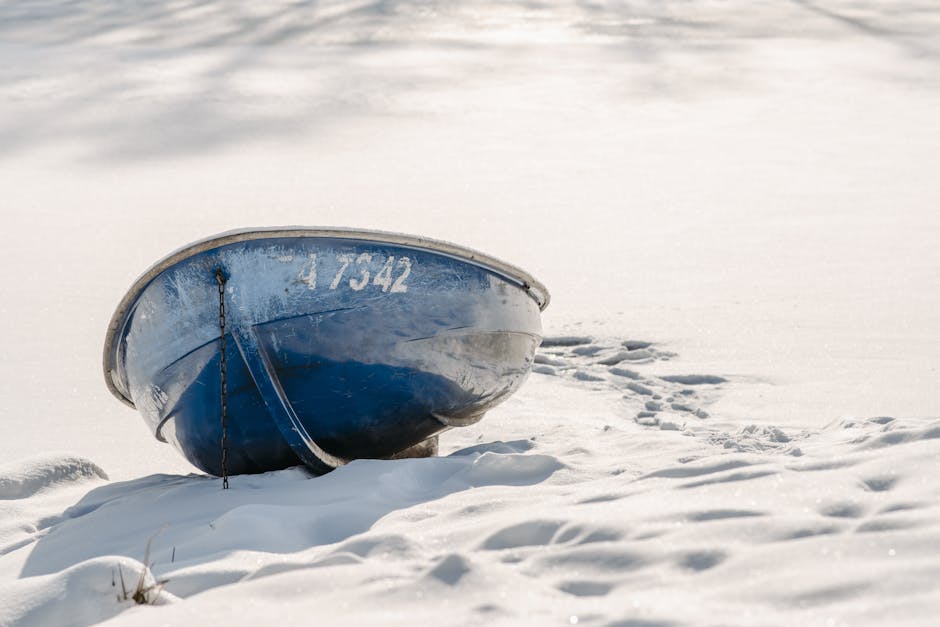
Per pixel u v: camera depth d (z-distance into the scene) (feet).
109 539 13.25
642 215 41.88
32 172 50.70
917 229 38.50
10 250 36.58
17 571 12.67
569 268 34.60
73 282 32.91
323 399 16.10
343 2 155.22
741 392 22.81
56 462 17.43
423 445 18.17
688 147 56.29
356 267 15.75
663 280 32.96
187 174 50.39
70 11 145.48
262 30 123.65
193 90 77.15
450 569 8.61
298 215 41.96
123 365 17.33
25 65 91.40
